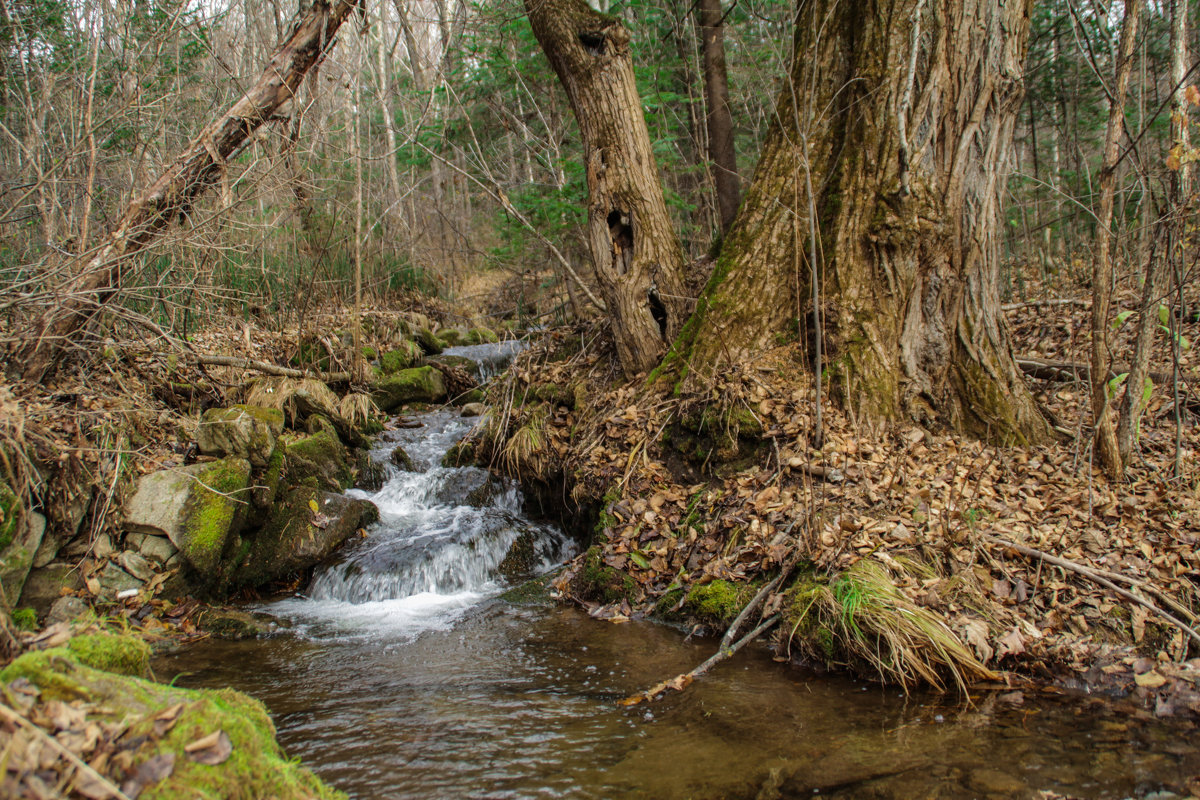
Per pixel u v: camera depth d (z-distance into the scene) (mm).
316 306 11430
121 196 7152
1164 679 3488
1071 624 3881
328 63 9625
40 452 5000
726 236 6980
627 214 7293
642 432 6465
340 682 4230
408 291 16531
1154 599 3914
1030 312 9500
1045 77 11773
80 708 2084
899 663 3715
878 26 6078
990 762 3014
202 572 5543
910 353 6059
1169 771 2887
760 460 5707
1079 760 3000
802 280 6387
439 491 7871
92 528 5238
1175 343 4863
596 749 3258
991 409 5891
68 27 7605
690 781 2955
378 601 5922
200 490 5688
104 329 6609
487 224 21844
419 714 3717
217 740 2086
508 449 7535
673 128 13797
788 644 4156
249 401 8141
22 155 7160
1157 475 5074
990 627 3875
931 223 5891
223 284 9891
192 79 8766
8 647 2645
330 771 3117
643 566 5375
